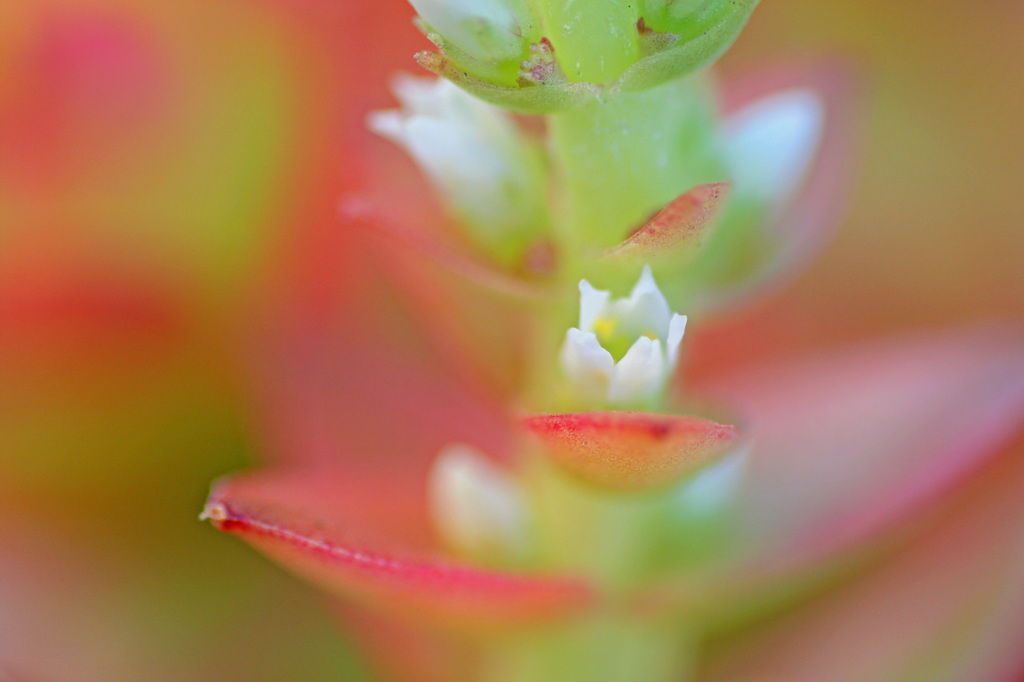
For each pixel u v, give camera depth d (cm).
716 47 8
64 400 10
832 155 9
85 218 10
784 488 9
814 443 9
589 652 9
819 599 9
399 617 9
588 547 9
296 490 9
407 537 9
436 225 8
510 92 8
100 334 10
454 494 9
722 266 8
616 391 8
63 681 9
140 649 9
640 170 8
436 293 9
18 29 10
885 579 9
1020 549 9
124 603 10
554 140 8
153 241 10
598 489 8
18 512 10
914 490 9
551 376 8
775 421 9
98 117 10
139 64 10
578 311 8
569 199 8
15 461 10
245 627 10
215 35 10
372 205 8
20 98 10
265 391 10
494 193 8
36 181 10
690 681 9
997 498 9
